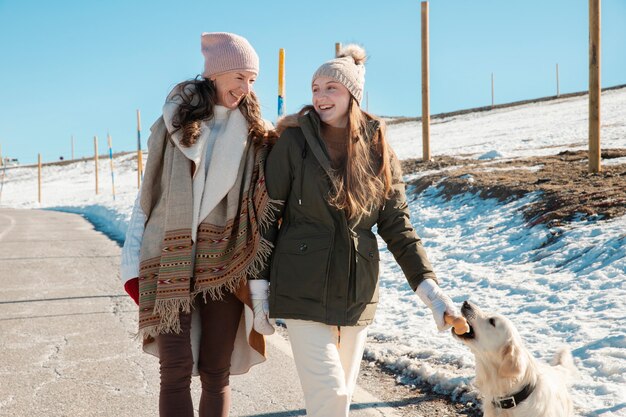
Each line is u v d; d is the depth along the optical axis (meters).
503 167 14.45
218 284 3.27
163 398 3.19
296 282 3.17
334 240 3.21
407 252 3.37
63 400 4.84
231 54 3.36
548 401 3.54
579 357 4.89
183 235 3.22
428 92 18.12
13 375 5.46
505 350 3.47
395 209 3.40
